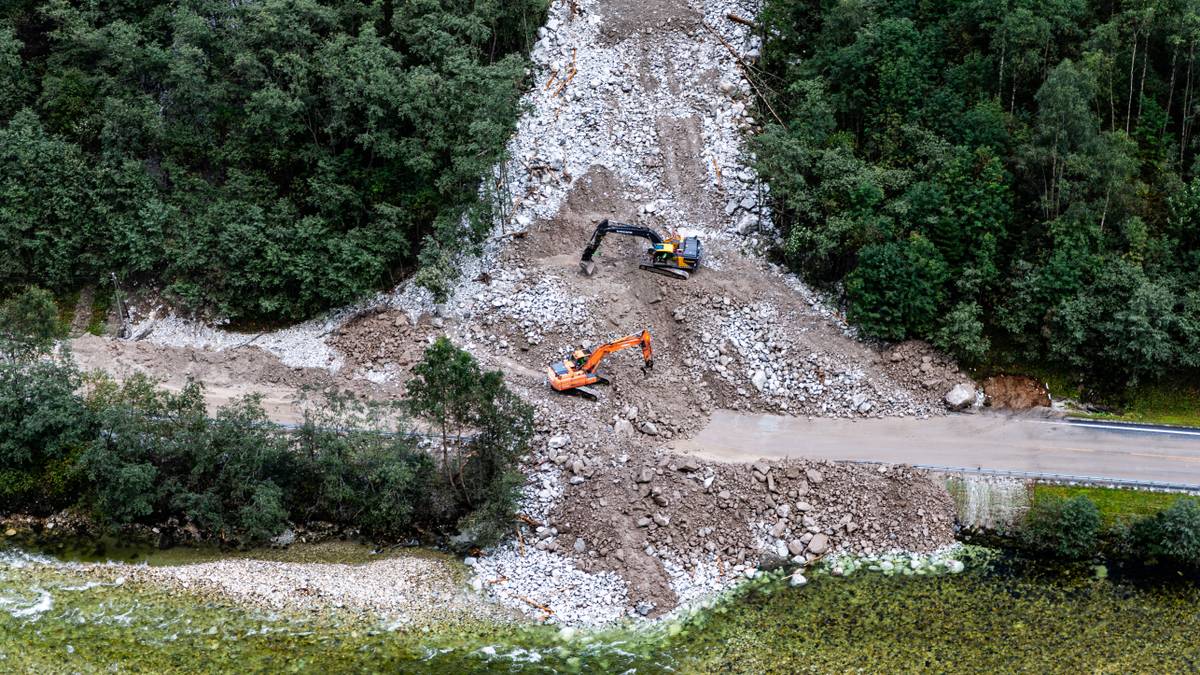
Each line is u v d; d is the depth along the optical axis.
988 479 61.16
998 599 56.25
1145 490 60.44
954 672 52.09
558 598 56.53
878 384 65.44
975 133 68.88
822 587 57.19
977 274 66.12
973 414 64.81
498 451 59.50
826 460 61.69
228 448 59.72
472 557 58.72
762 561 58.50
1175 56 68.69
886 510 60.12
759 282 68.81
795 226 68.88
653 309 67.88
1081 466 61.72
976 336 64.75
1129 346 63.31
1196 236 66.38
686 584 57.22
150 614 55.44
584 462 60.72
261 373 67.88
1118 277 64.75
